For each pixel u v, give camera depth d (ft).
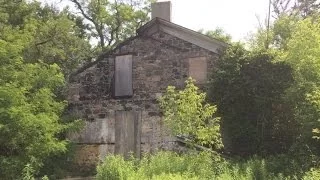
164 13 66.23
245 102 52.34
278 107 50.93
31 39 67.05
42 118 45.44
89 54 105.09
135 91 62.80
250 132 51.26
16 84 45.62
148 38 62.95
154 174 37.99
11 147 44.88
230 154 52.06
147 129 61.00
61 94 66.39
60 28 82.48
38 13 95.45
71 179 56.80
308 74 47.67
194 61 59.67
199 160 42.47
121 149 62.39
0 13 73.51
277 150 50.42
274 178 37.65
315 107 42.57
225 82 53.06
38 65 51.01
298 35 50.11
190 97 45.34
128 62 63.87
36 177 52.54
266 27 72.95
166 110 48.16
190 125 45.03
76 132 63.10
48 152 46.19
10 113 42.63
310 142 43.91
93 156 63.98
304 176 35.76
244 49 54.85
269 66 51.80
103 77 65.31
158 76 61.62
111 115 63.93
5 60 47.65
